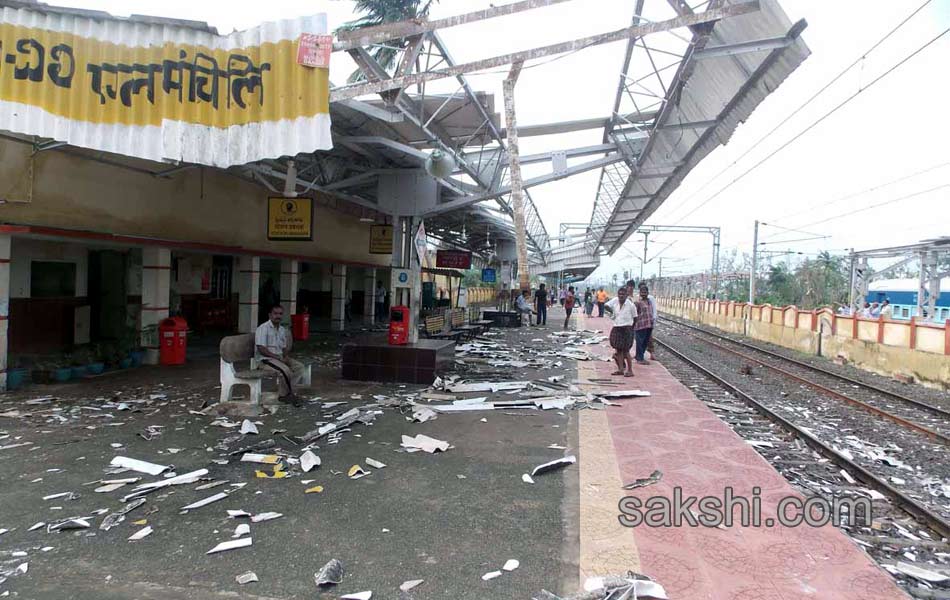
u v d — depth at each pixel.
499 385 9.45
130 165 10.45
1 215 8.30
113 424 6.75
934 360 13.83
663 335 27.44
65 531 3.95
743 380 13.62
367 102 10.77
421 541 3.89
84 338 12.34
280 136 6.18
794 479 6.04
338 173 16.78
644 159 14.38
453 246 38.19
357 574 3.45
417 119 11.70
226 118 6.24
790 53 8.20
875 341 16.77
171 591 3.23
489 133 13.55
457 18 6.75
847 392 12.56
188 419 7.04
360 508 4.43
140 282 11.77
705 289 46.69
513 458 5.75
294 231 14.10
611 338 11.38
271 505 4.46
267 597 3.19
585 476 5.24
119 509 4.32
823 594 3.29
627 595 3.13
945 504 5.64
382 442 6.21
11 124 6.15
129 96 6.21
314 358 12.84
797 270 42.84
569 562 3.63
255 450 5.82
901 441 8.18
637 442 6.39
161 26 6.20
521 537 3.97
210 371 10.67
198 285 17.09
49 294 11.60
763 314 26.72
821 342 20.44
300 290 25.94
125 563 3.53
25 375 9.58
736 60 9.21
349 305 25.86
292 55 6.19
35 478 4.95
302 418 7.16
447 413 7.66
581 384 10.22
